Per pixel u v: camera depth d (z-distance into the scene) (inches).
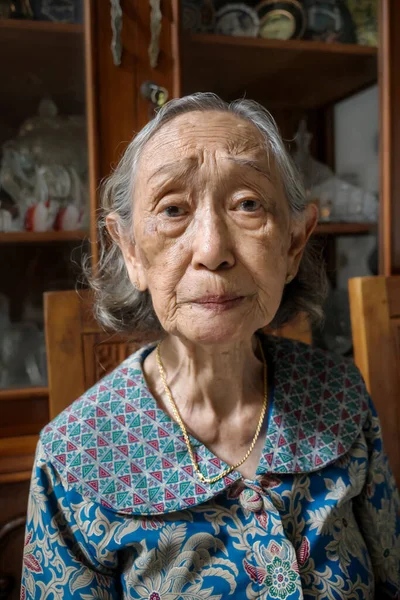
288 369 28.5
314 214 27.3
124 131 40.7
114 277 29.4
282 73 46.6
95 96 39.8
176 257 22.2
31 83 41.4
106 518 23.4
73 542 24.1
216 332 22.1
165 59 41.1
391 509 29.5
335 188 48.6
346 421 27.3
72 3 40.6
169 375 27.4
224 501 23.9
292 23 45.5
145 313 29.5
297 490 25.0
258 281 22.5
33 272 42.8
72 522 23.9
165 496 23.3
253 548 23.4
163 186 22.1
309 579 24.1
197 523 23.5
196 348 24.8
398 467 40.9
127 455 24.5
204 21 42.9
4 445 40.7
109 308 29.7
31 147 42.1
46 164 41.9
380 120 46.2
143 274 25.7
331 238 46.9
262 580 23.2
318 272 30.8
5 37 40.0
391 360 41.9
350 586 24.7
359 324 41.9
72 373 38.6
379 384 41.3
